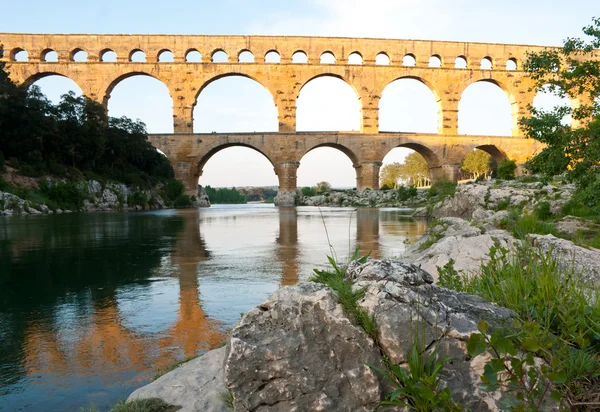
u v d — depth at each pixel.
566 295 4.21
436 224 21.11
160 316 8.36
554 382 3.00
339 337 3.40
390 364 3.24
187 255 16.34
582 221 15.66
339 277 4.09
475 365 3.22
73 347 6.70
